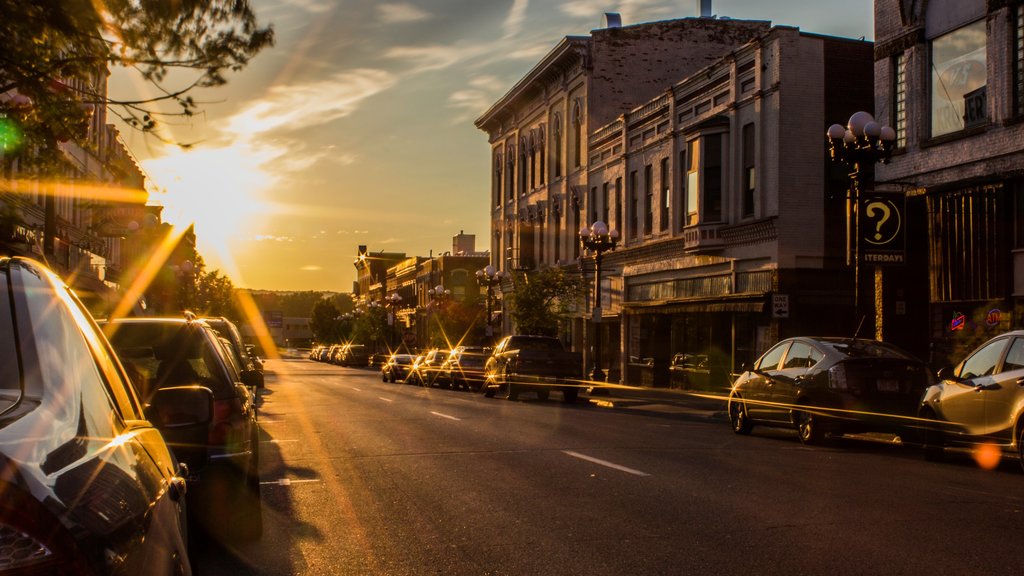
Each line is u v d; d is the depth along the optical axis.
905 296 23.47
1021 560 6.80
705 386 33.00
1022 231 20.00
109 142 42.47
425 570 6.65
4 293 2.66
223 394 7.33
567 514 8.68
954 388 13.05
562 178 48.75
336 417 20.11
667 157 36.41
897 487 10.39
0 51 9.71
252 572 6.64
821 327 28.62
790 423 16.12
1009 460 13.85
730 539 7.54
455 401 27.09
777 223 28.55
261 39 10.07
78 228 38.16
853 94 29.12
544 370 29.30
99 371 3.00
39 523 1.84
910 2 23.05
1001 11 20.42
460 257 89.25
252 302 181.12
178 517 3.43
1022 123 19.84
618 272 41.56
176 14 9.65
